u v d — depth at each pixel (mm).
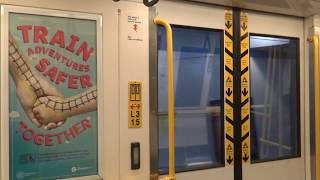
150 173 1791
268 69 2445
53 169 1547
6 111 1452
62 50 1567
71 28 1587
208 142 2219
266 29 2387
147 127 1787
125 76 1723
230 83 2244
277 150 2480
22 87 1487
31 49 1506
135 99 1750
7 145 1455
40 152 1522
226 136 2225
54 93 1550
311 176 2512
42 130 1525
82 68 1607
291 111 2559
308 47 2518
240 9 2277
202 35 2186
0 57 1445
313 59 2480
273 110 2473
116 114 1695
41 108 1523
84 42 1614
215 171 2184
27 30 1499
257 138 2387
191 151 2164
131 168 1734
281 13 2422
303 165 2545
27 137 1497
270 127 2453
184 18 2072
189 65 2154
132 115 1741
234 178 2248
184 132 2145
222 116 2229
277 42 2477
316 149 2217
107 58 1672
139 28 1760
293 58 2555
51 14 1542
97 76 1639
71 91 1585
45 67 1532
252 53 2369
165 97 2047
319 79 2404
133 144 1737
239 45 2271
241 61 2281
